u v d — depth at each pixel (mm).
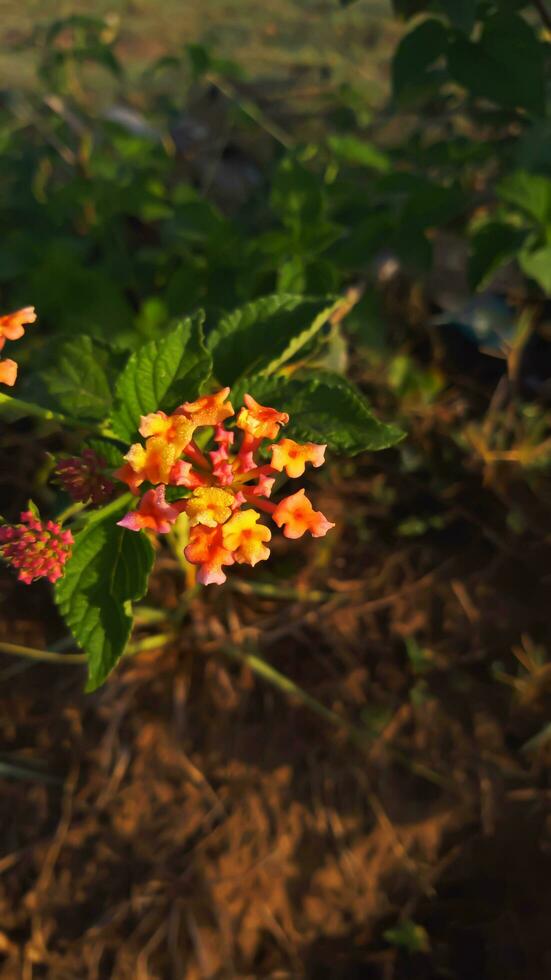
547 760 241
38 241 296
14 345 286
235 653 251
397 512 283
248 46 459
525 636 260
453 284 321
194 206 271
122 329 273
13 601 263
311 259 263
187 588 253
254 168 352
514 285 321
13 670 253
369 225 274
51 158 343
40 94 366
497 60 262
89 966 220
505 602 267
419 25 265
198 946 221
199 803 235
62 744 242
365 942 224
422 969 222
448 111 340
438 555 275
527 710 249
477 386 309
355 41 466
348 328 285
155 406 177
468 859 231
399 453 292
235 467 154
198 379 175
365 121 381
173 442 149
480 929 225
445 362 314
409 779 239
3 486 285
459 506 284
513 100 263
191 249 300
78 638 170
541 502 286
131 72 432
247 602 263
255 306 199
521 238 268
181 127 362
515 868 230
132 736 242
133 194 301
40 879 228
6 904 225
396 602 265
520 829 233
